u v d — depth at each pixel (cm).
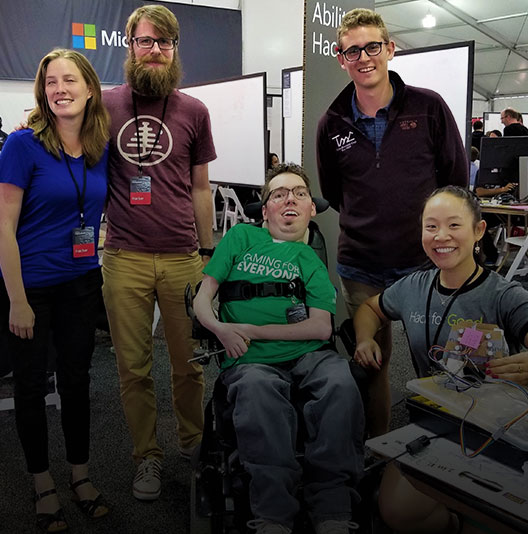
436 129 202
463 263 174
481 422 133
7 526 198
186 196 220
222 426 166
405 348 380
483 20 1167
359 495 160
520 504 116
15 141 175
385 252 211
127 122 206
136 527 197
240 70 895
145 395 220
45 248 184
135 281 210
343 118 211
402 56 282
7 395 309
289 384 170
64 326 195
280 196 201
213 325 184
